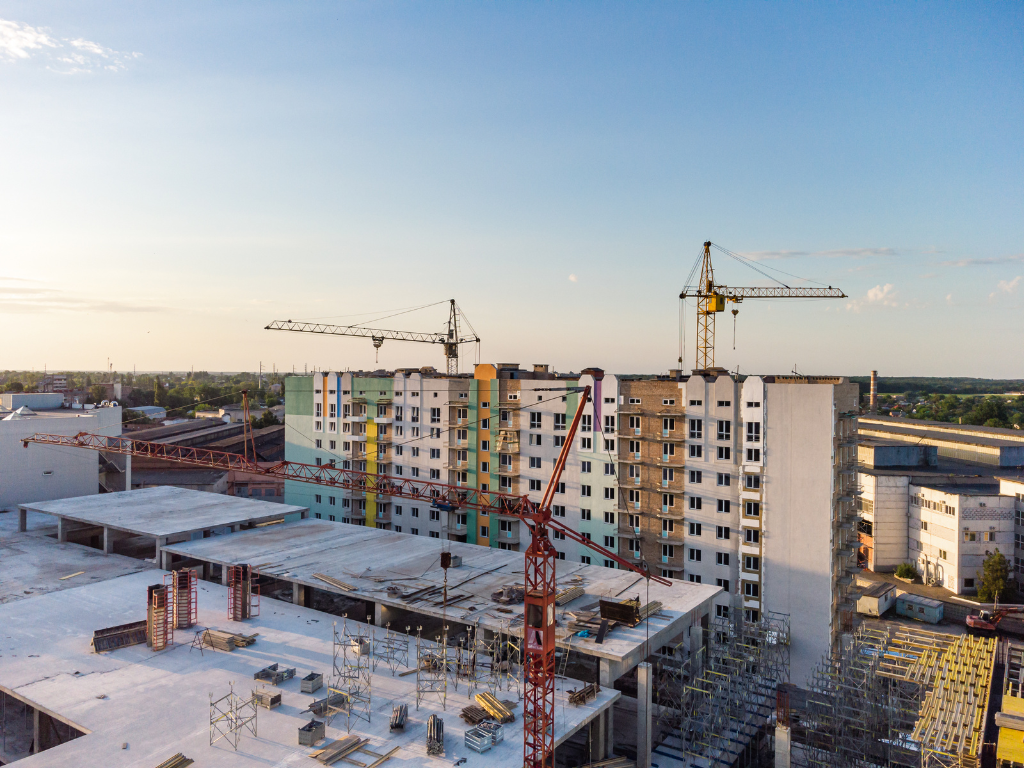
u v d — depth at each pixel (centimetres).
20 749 5641
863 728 5616
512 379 10344
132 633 6131
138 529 8925
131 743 4494
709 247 14912
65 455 12550
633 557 8931
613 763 5334
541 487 9812
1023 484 10981
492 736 4588
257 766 4259
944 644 6806
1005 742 4728
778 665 7256
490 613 6319
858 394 8562
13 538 10006
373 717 4903
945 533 11350
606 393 9188
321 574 7450
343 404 11888
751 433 8056
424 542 8962
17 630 6412
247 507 10562
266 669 5497
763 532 7962
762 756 6112
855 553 8444
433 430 10869
